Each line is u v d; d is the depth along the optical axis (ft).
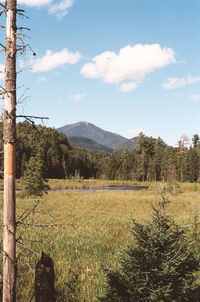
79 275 37.60
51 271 22.52
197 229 42.80
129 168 478.59
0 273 33.73
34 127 22.48
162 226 25.13
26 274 35.63
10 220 22.20
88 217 87.71
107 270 25.61
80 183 334.24
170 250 24.40
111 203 127.85
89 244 52.49
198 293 24.35
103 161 538.06
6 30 21.88
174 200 132.26
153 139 523.29
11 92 21.84
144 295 23.84
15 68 21.94
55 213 93.09
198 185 254.06
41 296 22.24
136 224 25.49
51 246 50.21
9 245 22.20
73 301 31.99
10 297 21.99
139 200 138.72
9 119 21.83
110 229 68.49
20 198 142.20
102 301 25.36
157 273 23.82
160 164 460.14
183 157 440.86
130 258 24.81
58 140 497.05
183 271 24.58
